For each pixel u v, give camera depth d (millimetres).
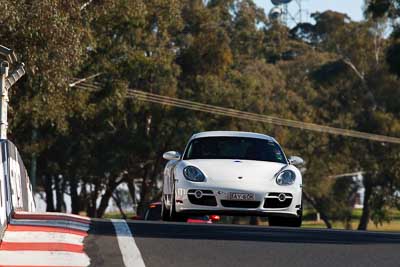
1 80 74062
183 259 34094
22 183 57062
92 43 140125
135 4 137375
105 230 41688
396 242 40156
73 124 189375
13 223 41875
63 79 110688
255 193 52250
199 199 52562
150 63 161750
